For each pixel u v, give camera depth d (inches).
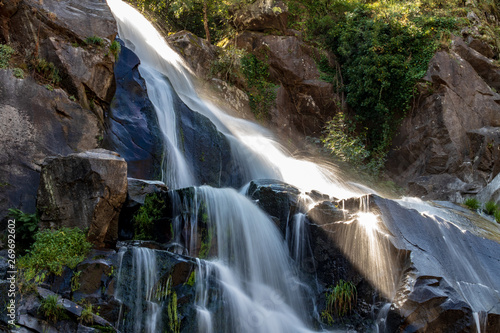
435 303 255.8
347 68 693.9
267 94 647.1
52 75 361.4
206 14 728.3
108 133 373.1
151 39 565.9
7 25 362.9
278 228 328.2
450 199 559.5
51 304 213.5
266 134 607.8
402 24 669.9
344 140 598.9
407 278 270.8
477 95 644.1
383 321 268.2
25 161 310.3
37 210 276.1
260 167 497.4
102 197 269.1
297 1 725.3
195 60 611.5
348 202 322.7
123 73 411.8
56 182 273.1
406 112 653.3
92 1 428.1
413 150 634.2
